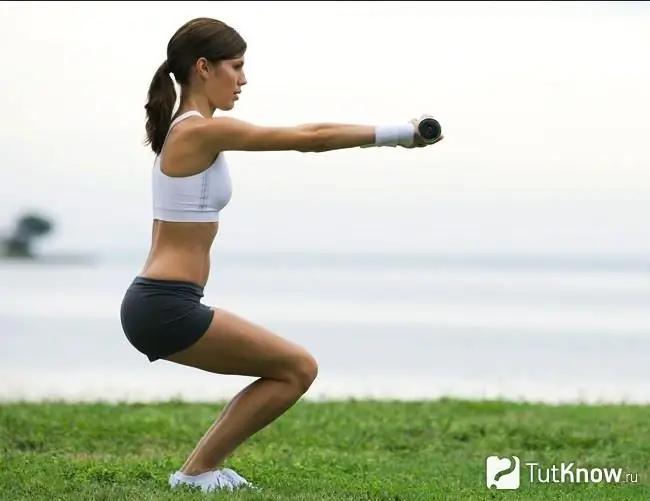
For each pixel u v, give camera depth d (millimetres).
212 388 17297
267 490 7547
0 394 16000
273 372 7168
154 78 7223
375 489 7766
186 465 7418
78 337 26953
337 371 20234
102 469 8367
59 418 11484
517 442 10648
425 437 10938
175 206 6980
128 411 12344
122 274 96500
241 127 6980
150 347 7035
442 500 7633
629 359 22234
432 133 6945
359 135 6953
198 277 7023
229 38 7195
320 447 10352
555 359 22344
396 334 28156
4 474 8242
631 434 11000
